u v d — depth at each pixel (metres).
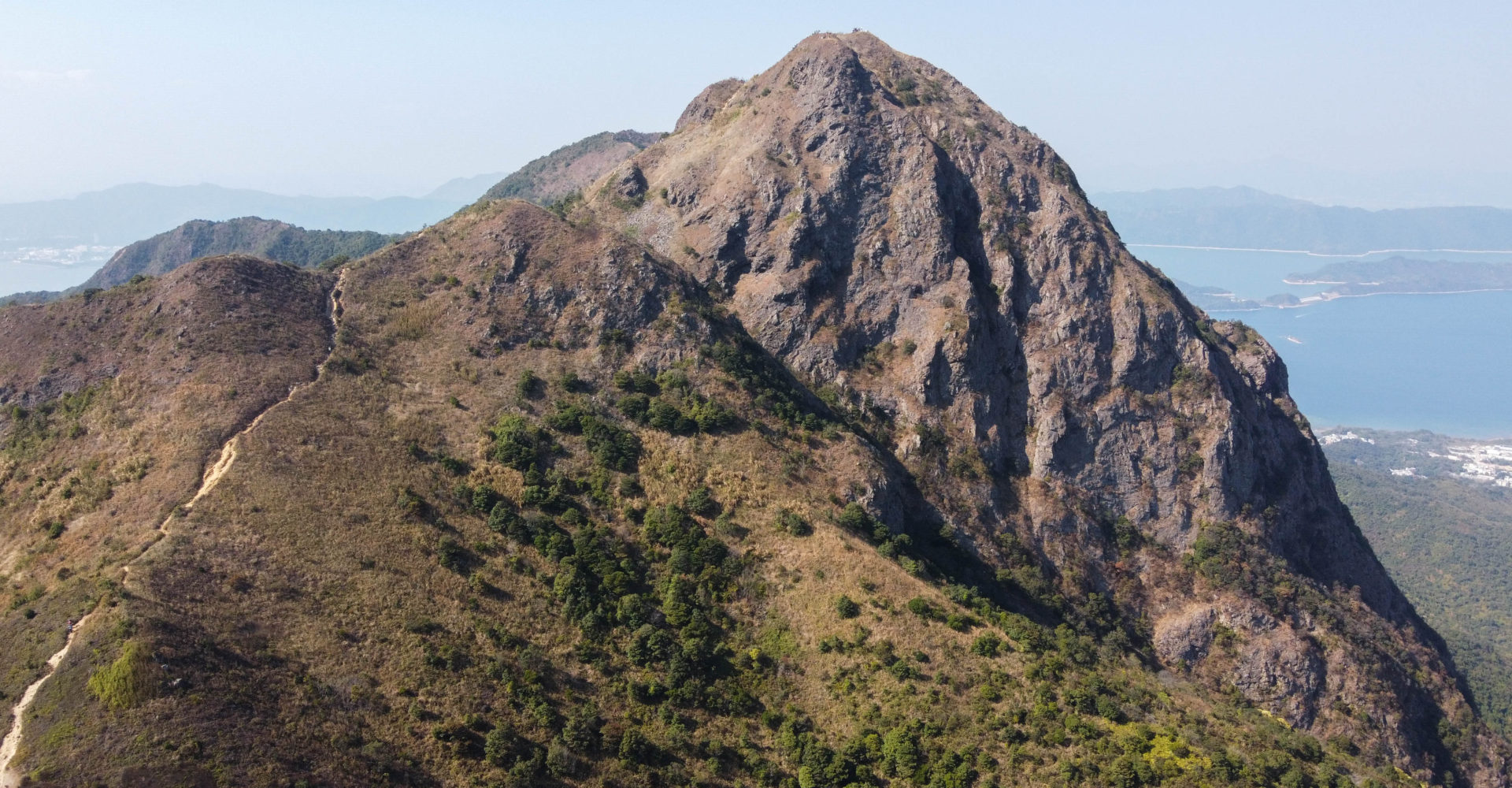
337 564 71.44
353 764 55.94
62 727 51.62
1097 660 91.50
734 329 120.75
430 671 65.19
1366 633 117.88
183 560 66.19
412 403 96.31
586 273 116.12
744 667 76.69
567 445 95.62
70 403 90.38
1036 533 116.69
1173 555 120.12
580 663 72.62
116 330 98.50
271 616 64.69
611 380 106.50
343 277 116.44
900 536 96.12
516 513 84.69
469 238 122.62
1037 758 69.94
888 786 67.62
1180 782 67.75
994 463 120.50
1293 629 112.31
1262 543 121.19
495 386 101.69
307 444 83.25
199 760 51.38
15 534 77.19
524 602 75.88
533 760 61.69
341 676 62.06
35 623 61.38
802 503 94.38
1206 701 91.69
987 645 81.19
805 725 72.12
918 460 115.94
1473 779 111.06
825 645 78.56
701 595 81.88
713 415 101.38
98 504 76.56
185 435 81.62
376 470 83.44
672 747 67.38
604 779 63.00
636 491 91.50
